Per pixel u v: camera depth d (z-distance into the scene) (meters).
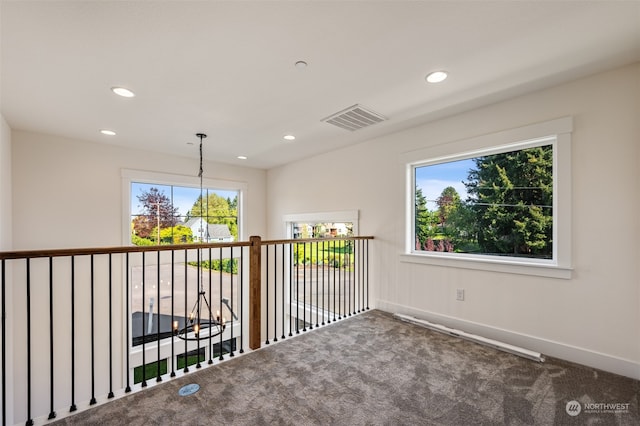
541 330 2.43
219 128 3.34
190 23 1.60
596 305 2.18
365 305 3.85
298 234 5.21
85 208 3.80
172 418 1.63
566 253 2.30
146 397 1.81
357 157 4.02
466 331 2.88
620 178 2.09
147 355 4.23
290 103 2.67
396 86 2.36
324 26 1.64
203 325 3.46
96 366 3.75
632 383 1.96
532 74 2.19
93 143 3.88
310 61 2.00
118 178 4.06
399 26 1.65
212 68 2.07
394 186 3.55
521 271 2.53
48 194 3.55
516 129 2.56
